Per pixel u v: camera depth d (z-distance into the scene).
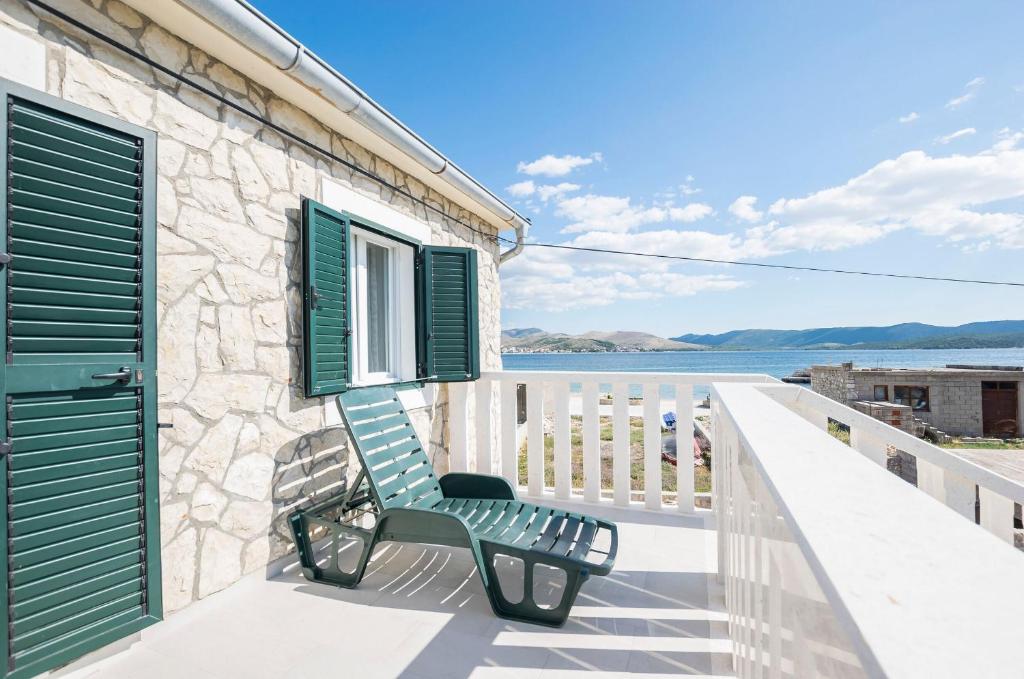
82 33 2.13
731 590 2.11
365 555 2.79
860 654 0.35
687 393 4.08
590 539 2.71
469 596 2.77
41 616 1.88
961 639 0.34
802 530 0.56
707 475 6.61
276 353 3.07
